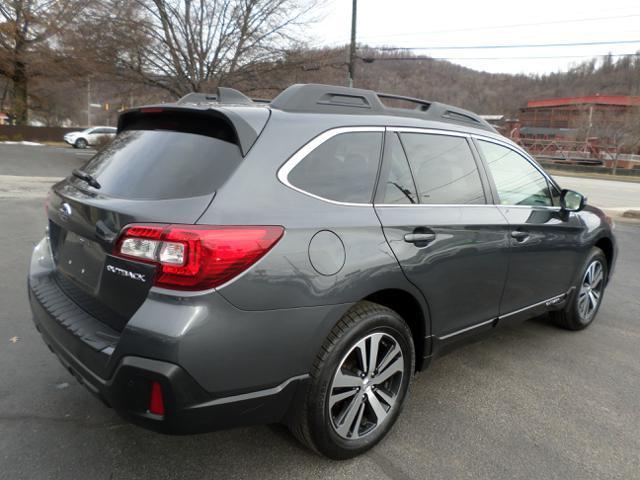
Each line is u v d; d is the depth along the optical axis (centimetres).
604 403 326
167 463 248
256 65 2073
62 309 246
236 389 207
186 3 1972
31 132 4119
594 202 1802
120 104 2403
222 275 198
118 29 1928
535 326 466
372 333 250
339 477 243
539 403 322
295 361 221
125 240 208
